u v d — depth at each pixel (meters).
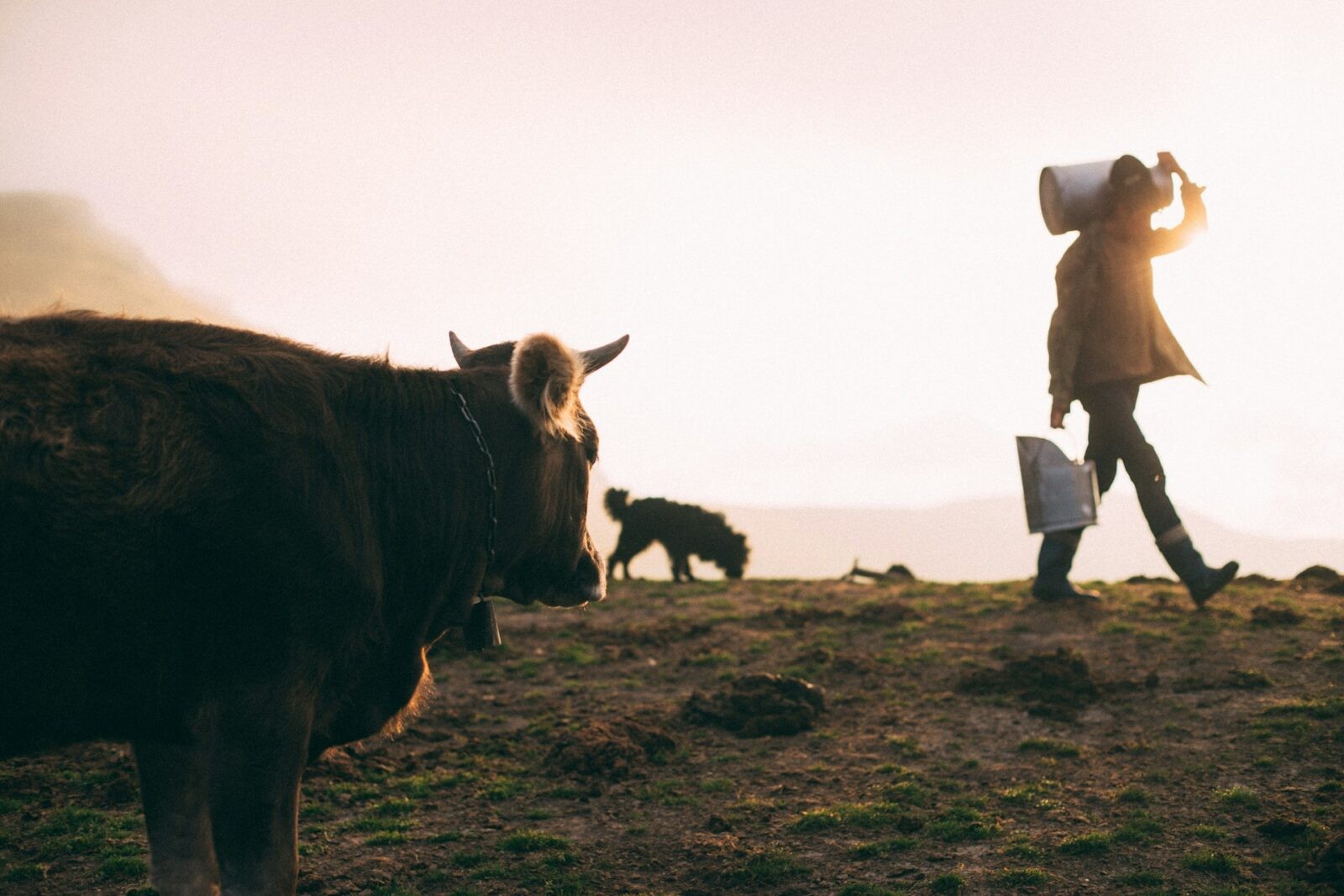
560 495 4.49
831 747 6.94
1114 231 9.21
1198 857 4.95
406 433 3.97
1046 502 6.47
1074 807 5.73
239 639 3.34
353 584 3.60
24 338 3.23
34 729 3.15
